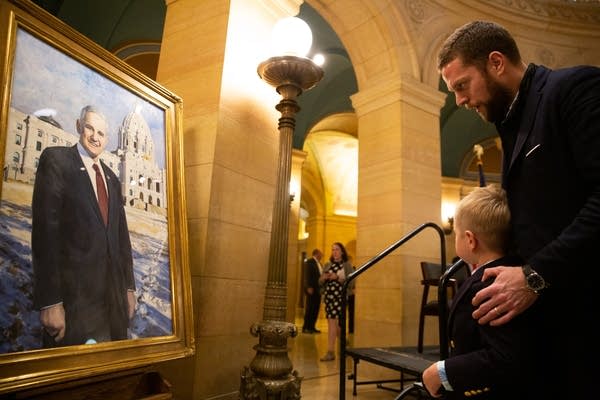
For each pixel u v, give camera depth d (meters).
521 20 6.99
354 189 16.73
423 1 5.93
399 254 4.84
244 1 3.14
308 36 2.57
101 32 6.41
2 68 1.29
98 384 1.49
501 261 1.27
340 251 5.44
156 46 7.11
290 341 7.51
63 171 1.48
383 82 5.46
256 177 3.03
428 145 5.40
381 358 3.14
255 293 2.91
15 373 1.16
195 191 2.71
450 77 1.46
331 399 3.45
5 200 1.26
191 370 2.40
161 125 2.06
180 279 1.91
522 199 1.26
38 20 1.46
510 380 1.09
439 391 1.23
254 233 2.96
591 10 7.21
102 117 1.70
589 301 1.09
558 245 1.05
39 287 1.30
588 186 1.13
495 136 10.47
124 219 1.70
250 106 3.06
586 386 1.04
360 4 5.38
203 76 2.97
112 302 1.54
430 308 3.85
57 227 1.41
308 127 9.57
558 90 1.20
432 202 5.27
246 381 2.17
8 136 1.30
